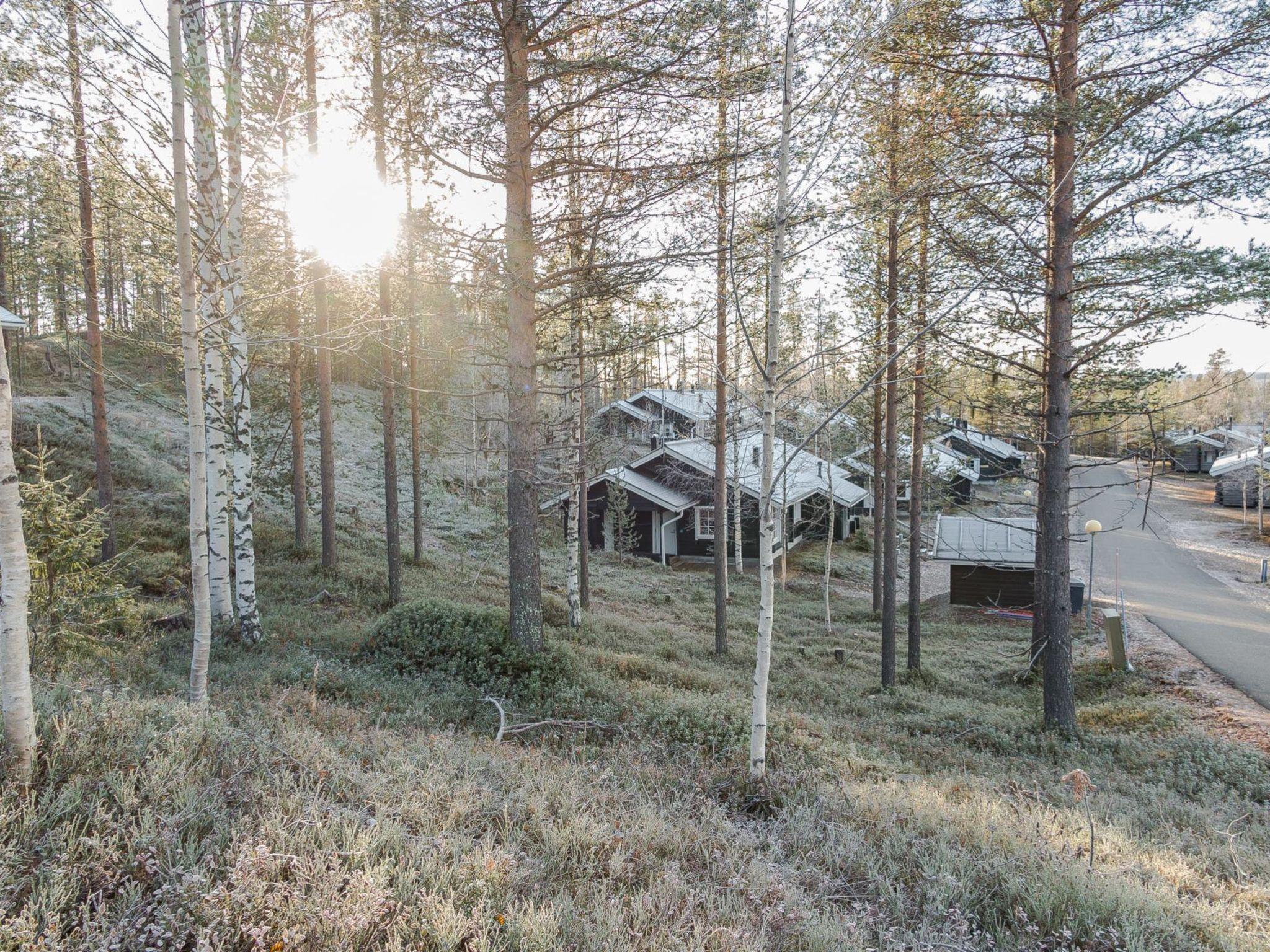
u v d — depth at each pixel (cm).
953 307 582
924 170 1070
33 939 271
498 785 561
